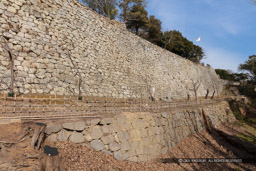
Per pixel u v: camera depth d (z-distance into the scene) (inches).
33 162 199.5
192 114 725.3
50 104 341.7
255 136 811.4
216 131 782.5
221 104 1158.3
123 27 772.6
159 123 495.2
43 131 237.0
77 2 553.9
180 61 1222.3
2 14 365.1
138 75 755.4
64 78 451.8
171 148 507.8
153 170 362.0
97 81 547.8
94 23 604.1
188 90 1181.7
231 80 2346.2
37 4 436.5
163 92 900.6
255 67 1787.6
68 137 283.7
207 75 1701.5
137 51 797.2
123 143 359.3
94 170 261.7
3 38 358.9
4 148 197.0
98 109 392.8
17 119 250.1
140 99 690.2
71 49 496.7
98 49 590.6
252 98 1578.5
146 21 1380.4
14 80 353.7
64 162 238.2
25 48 390.6
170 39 1604.3
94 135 318.0
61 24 487.2
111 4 1240.2
